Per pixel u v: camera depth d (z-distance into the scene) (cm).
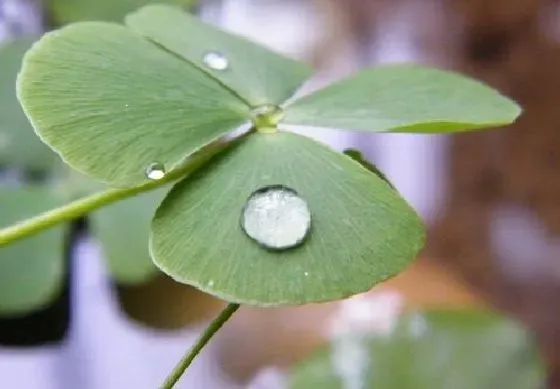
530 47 24
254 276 14
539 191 22
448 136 23
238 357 19
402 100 15
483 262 21
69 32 15
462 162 22
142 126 14
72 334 19
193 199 14
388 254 14
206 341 14
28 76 14
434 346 18
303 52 24
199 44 16
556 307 20
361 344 18
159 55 15
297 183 14
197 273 14
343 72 24
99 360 19
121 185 14
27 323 19
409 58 24
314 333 19
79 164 14
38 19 21
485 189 22
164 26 16
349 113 15
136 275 19
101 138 14
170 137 14
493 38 24
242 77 15
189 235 14
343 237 14
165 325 19
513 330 18
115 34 15
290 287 14
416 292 19
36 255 19
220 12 23
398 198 14
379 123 15
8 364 19
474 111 15
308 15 24
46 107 14
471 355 18
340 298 14
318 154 14
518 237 21
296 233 14
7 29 21
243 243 14
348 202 14
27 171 19
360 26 24
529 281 21
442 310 18
